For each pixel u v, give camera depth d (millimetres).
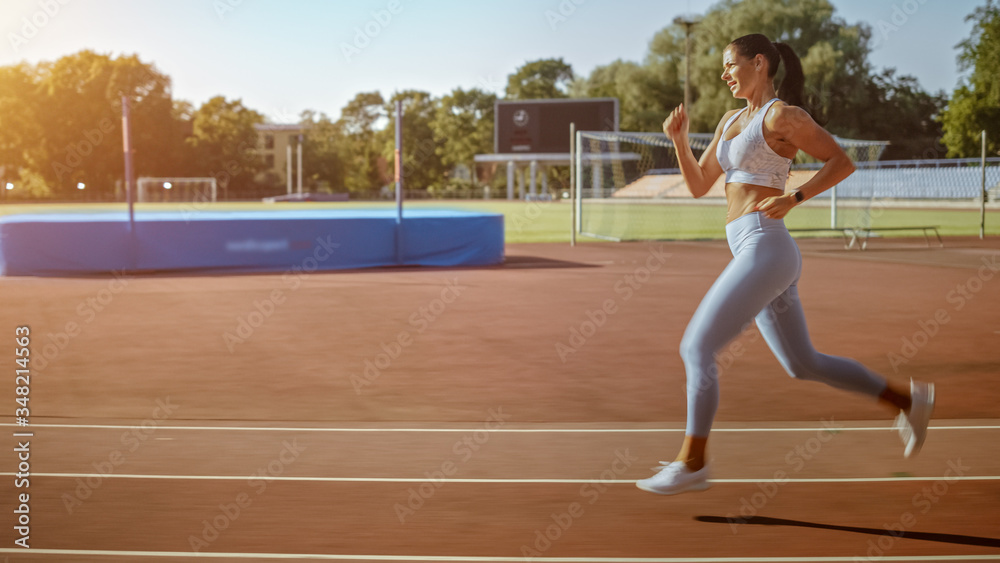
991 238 23984
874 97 67375
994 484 3959
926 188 47344
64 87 75875
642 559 3119
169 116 78938
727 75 3855
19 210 40500
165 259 15406
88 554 3154
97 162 76938
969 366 6941
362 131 100625
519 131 63969
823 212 38188
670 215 40594
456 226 16844
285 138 105750
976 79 54812
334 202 68250
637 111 74562
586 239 25625
